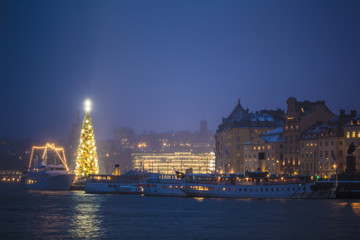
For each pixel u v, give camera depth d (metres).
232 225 102.31
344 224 103.75
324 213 120.00
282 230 96.88
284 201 151.25
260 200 155.00
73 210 127.31
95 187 197.75
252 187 163.00
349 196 161.12
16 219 109.94
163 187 176.00
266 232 94.81
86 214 119.00
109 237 89.38
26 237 89.00
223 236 90.88
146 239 87.88
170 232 94.31
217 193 165.00
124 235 91.31
